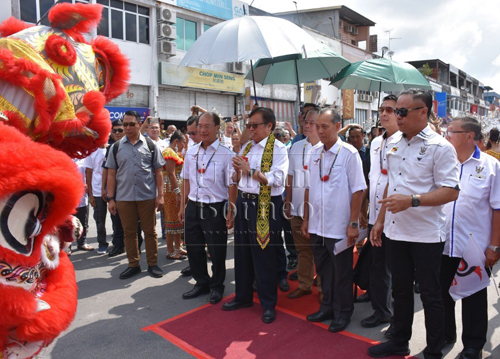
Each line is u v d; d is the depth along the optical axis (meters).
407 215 2.57
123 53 2.04
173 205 5.21
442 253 2.69
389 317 3.35
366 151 4.68
